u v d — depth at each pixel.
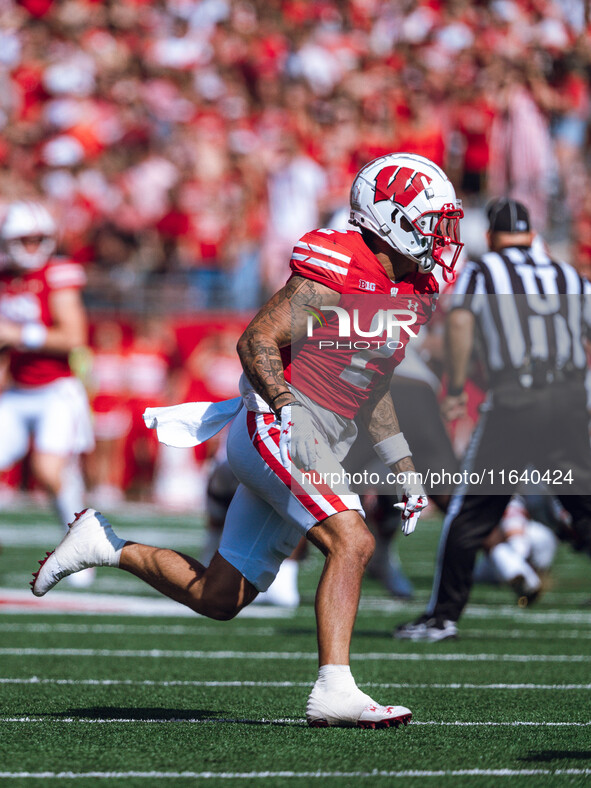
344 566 10.88
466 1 51.53
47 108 51.72
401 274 11.52
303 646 18.22
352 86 50.06
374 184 11.26
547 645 18.44
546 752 10.25
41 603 23.48
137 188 48.56
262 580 11.67
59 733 10.93
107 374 44.88
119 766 9.48
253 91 53.69
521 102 44.88
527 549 23.23
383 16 55.06
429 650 17.78
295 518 11.02
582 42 48.47
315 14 55.91
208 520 22.48
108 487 45.19
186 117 51.94
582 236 43.19
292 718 11.98
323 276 10.96
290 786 8.78
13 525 37.94
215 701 13.12
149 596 25.34
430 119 47.09
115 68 53.44
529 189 44.66
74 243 47.84
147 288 45.75
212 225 48.09
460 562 18.78
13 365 25.84
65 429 25.78
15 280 25.56
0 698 13.12
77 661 16.30
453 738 10.84
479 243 44.19
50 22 55.19
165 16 56.06
